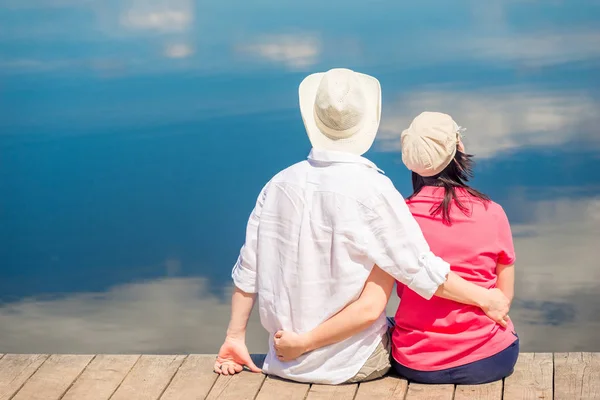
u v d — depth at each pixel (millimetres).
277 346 3521
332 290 3445
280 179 3586
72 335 7094
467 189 3504
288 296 3514
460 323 3410
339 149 3541
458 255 3432
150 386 3592
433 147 3404
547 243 8234
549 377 3500
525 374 3535
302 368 3523
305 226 3467
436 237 3449
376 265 3447
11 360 3850
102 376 3691
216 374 3678
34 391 3578
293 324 3523
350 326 3416
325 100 3492
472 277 3438
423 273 3324
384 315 3572
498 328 3445
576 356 3670
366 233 3393
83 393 3553
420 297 3455
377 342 3518
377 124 3602
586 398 3332
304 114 3641
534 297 7402
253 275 3660
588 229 8430
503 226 3484
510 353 3455
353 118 3512
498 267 3537
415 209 3502
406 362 3496
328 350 3492
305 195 3488
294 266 3492
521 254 8047
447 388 3451
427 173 3475
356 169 3467
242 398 3457
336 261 3412
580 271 7742
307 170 3535
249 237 3668
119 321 7348
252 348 6895
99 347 6883
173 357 3846
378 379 3553
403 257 3340
